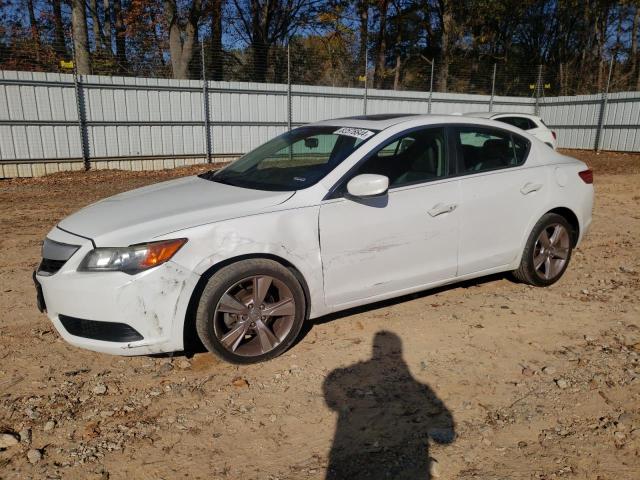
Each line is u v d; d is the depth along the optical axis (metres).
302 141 4.42
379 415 3.08
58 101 14.74
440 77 29.67
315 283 3.69
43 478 2.56
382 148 3.97
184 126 16.86
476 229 4.36
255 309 3.51
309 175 3.85
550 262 4.98
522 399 3.22
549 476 2.58
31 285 5.18
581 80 30.92
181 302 3.29
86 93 15.15
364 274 3.88
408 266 4.06
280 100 18.27
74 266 3.29
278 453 2.76
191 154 17.19
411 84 35.56
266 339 3.59
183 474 2.61
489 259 4.52
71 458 2.71
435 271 4.21
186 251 3.28
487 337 4.02
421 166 4.14
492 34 35.34
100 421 3.01
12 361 3.67
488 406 3.16
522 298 4.77
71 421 3.01
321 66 20.34
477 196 4.32
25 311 4.52
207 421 3.02
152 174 15.26
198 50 22.14
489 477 2.57
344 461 2.70
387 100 20.48
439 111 21.91
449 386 3.37
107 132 15.67
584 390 3.31
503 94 25.39
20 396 3.25
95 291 3.20
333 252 3.71
